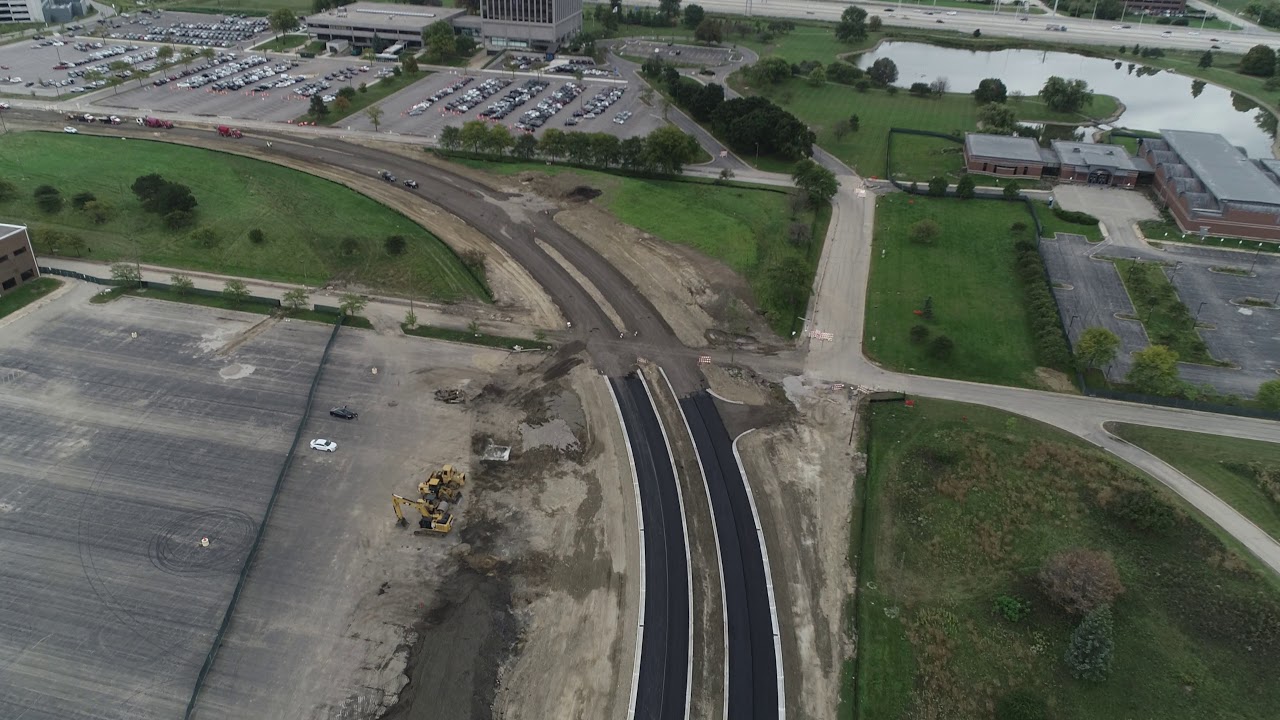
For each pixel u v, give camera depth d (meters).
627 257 131.12
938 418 96.12
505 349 107.75
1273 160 168.38
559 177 160.88
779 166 174.88
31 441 88.25
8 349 103.62
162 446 88.31
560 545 77.25
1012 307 119.62
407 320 111.50
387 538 77.44
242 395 96.94
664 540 78.31
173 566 73.88
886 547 78.06
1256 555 77.12
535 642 67.94
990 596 72.62
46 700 62.28
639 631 69.25
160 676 64.38
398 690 63.53
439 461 87.38
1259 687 64.31
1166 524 78.25
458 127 190.00
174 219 135.00
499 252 132.00
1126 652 67.06
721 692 64.50
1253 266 132.38
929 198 159.50
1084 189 165.38
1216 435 93.38
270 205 144.38
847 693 64.56
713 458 89.25
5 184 141.62
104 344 105.62
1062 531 79.81
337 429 91.62
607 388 100.44
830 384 102.44
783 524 80.69
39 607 69.62
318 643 67.19
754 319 116.19
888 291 123.94
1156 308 119.62
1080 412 97.50
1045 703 63.22
